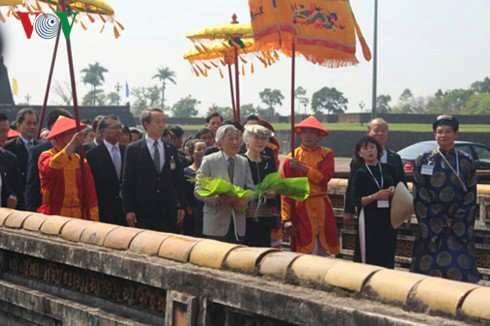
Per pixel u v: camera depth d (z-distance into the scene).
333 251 7.75
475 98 144.38
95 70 128.75
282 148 62.03
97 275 4.94
